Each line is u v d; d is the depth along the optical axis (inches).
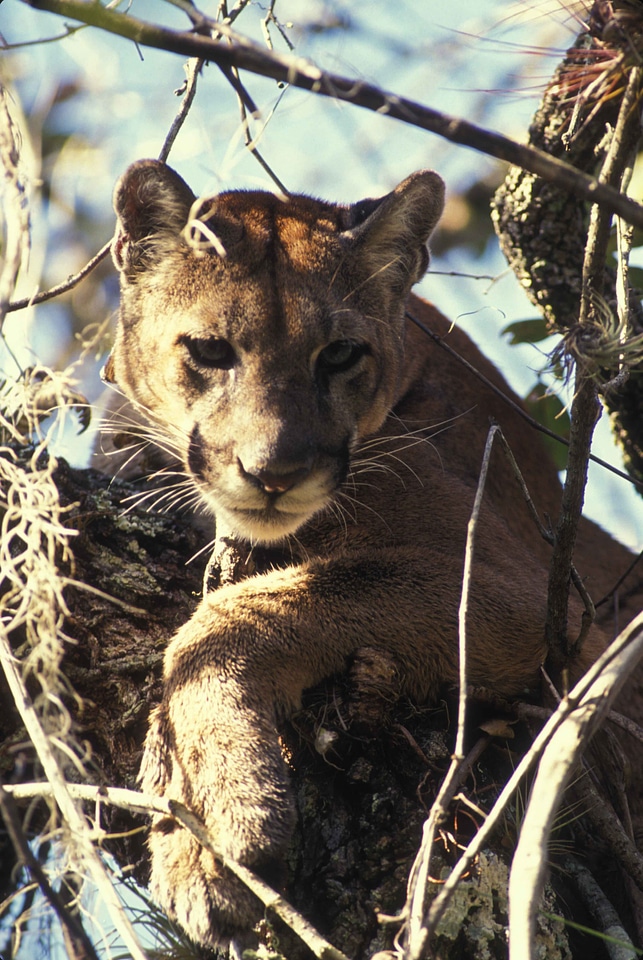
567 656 249.0
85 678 253.0
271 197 307.1
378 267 298.5
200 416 273.7
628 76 202.7
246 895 206.4
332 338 278.2
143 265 289.3
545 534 239.0
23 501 211.2
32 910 219.5
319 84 168.9
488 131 169.6
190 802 215.2
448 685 255.4
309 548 296.0
